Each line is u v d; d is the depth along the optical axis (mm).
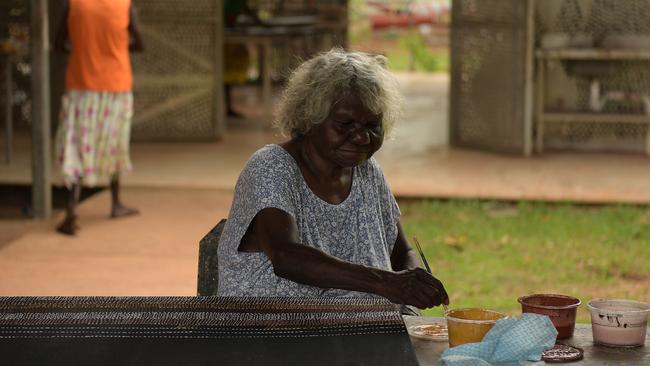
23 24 16938
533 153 15969
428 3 40125
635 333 3783
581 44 15969
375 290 3943
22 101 17703
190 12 16766
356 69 4324
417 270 3920
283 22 21094
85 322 3789
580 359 3631
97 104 10789
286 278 4172
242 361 3457
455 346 3684
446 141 17266
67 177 10727
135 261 9578
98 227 11016
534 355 3520
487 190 12859
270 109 21312
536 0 16188
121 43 10867
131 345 3594
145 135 17000
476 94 16250
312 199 4508
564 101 16438
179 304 3955
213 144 16766
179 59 16891
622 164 14945
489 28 15898
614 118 15820
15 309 3914
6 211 12055
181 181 13453
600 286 9016
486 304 8352
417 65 32656
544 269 9570
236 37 19172
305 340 3637
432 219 11547
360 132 4312
